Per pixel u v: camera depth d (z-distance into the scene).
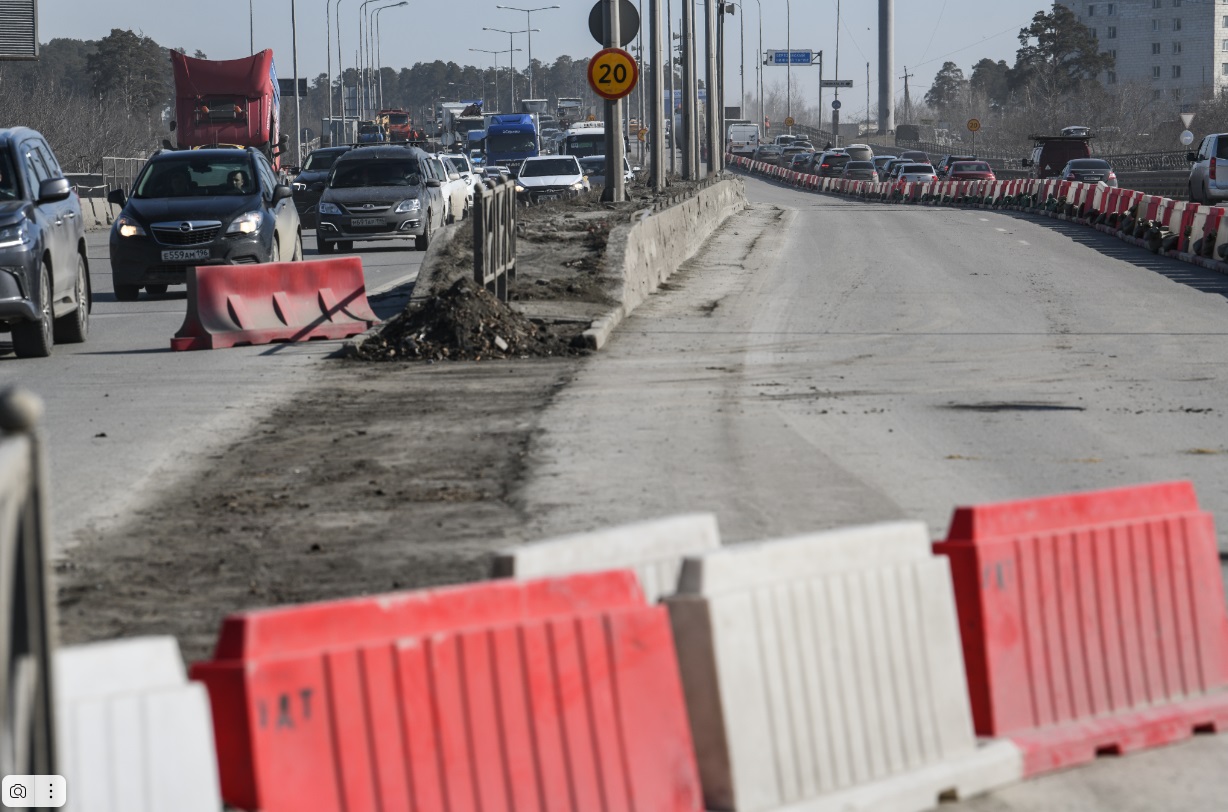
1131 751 12.54
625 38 66.69
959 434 26.06
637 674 10.02
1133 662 13.02
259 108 100.12
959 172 167.00
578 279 47.28
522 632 9.59
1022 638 12.35
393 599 9.17
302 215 98.44
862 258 70.25
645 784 9.91
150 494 21.39
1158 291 53.94
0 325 37.47
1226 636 13.79
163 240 52.66
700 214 79.38
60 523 19.55
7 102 166.50
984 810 11.23
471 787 9.27
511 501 20.78
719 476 22.39
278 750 8.62
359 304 42.28
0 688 6.01
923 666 11.60
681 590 10.48
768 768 10.42
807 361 36.09
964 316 46.00
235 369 35.34
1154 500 13.46
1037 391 31.14
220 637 8.81
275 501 20.89
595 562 11.05
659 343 39.69
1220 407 28.89
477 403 29.97
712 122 145.75
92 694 7.99
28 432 6.50
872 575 11.35
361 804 8.86
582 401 30.03
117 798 7.93
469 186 97.50
